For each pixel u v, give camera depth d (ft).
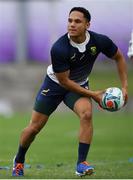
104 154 129.70
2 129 193.88
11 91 279.49
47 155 128.47
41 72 281.95
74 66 84.33
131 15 269.23
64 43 82.79
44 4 272.72
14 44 280.51
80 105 83.61
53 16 272.92
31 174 90.74
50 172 94.53
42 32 276.62
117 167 102.94
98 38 84.53
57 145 150.92
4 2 273.75
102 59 286.25
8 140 161.07
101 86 273.95
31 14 274.57
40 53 280.31
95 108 267.39
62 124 214.48
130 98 268.41
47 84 86.89
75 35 81.82
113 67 287.07
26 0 273.95
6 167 100.53
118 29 269.64
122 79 88.58
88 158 120.88
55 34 274.36
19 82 281.54
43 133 183.42
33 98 277.64
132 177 86.07
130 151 136.36
